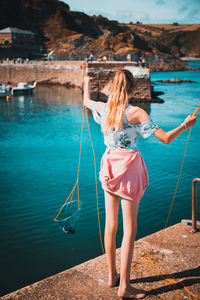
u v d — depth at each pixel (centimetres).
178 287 253
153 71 14288
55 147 2011
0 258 769
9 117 3077
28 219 989
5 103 3991
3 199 1168
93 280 265
